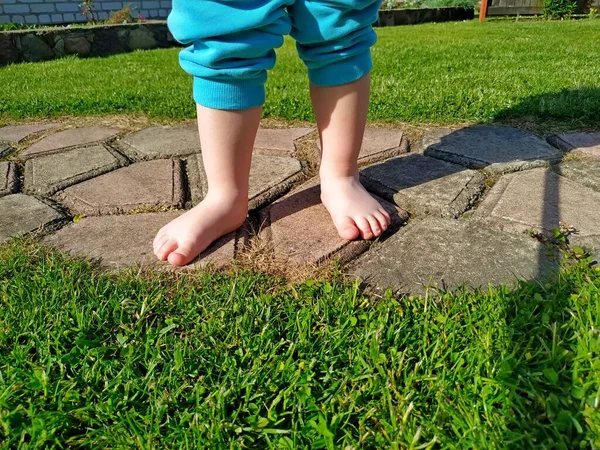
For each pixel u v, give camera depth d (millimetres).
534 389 792
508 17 8758
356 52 1196
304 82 2875
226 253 1219
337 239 1251
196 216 1232
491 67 3184
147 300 1051
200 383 848
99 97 2672
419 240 1245
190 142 1961
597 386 792
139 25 5477
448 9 8844
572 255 1152
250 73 1116
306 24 1141
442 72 3062
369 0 1131
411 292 1069
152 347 934
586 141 1807
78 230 1340
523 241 1220
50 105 2521
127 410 812
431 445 731
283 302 1048
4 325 967
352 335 946
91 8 6547
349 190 1322
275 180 1577
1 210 1438
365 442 753
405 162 1691
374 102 2320
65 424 787
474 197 1440
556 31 5488
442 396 803
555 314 945
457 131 1959
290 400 823
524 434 721
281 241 1253
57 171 1705
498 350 879
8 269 1154
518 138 1859
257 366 876
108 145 1969
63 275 1119
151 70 3697
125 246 1257
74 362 899
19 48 4734
